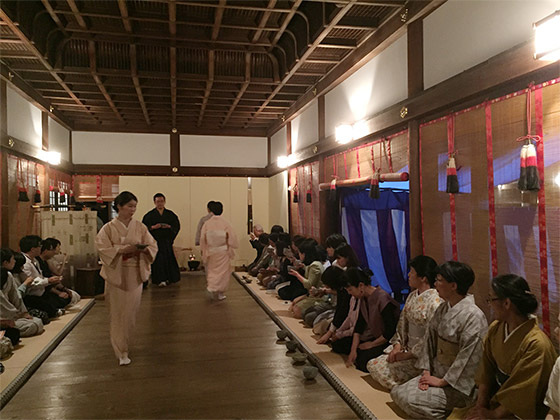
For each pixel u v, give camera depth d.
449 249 3.16
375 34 4.24
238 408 2.58
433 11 3.41
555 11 2.19
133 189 8.72
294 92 6.49
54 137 7.38
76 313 4.84
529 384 1.89
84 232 6.05
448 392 2.31
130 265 3.45
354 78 4.96
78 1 3.89
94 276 5.86
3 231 5.03
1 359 3.33
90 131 8.67
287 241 6.41
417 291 2.79
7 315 3.68
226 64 5.51
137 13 4.07
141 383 2.97
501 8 2.68
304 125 6.88
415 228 3.62
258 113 7.80
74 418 2.48
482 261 2.82
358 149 4.85
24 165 5.79
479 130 2.85
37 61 5.04
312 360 3.33
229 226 5.88
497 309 2.04
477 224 2.87
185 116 8.23
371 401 2.54
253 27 4.36
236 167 9.33
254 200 9.33
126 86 6.06
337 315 3.49
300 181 6.99
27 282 4.32
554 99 2.31
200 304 5.48
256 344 3.81
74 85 6.19
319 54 4.97
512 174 2.58
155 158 8.98
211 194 9.06
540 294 2.37
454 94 3.04
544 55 2.20
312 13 4.25
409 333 2.76
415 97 3.54
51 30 4.57
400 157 3.95
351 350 3.15
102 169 8.71
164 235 7.02
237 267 8.81
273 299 5.49
